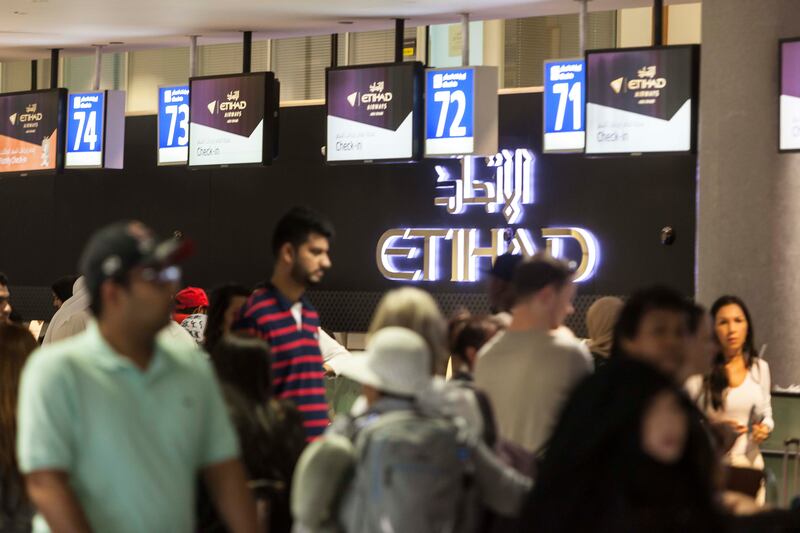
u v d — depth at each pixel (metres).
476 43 24.44
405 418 6.58
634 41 23.67
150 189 22.48
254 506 6.05
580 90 16.64
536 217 19.34
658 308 6.93
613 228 18.89
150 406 5.66
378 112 17.86
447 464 6.46
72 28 19.25
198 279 22.02
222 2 17.12
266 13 17.86
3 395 7.58
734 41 14.80
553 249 19.17
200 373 5.90
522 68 24.27
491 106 17.50
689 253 18.47
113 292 5.59
